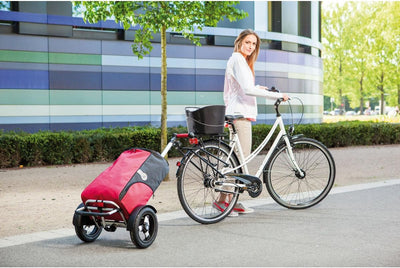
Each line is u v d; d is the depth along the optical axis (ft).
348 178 27.45
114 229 14.19
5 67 46.65
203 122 16.11
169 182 26.45
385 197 20.56
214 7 26.23
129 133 38.50
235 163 17.53
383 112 112.57
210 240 14.23
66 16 49.29
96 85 50.93
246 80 17.11
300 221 16.42
